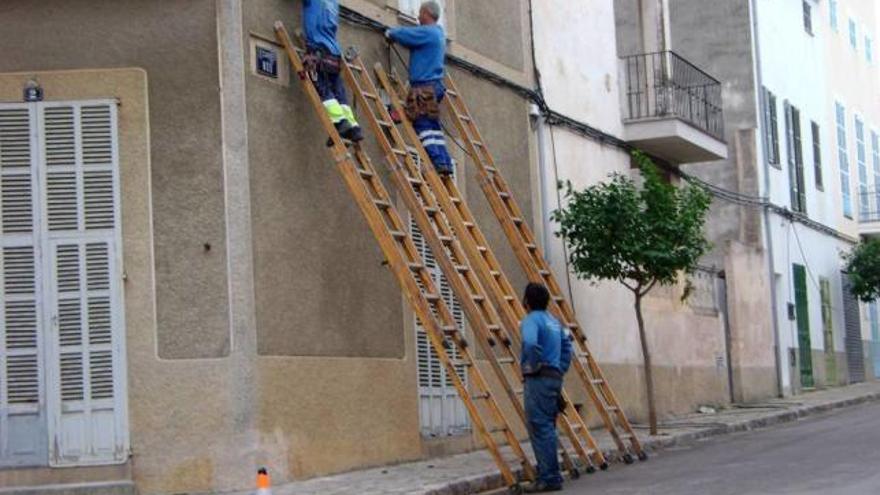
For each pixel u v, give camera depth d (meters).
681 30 29.25
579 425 15.04
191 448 12.71
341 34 14.85
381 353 14.96
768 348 27.97
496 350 17.30
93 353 12.80
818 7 35.53
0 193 12.95
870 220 38.25
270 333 13.18
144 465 12.71
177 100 13.00
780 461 14.48
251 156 13.16
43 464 12.70
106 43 13.02
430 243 13.85
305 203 13.91
